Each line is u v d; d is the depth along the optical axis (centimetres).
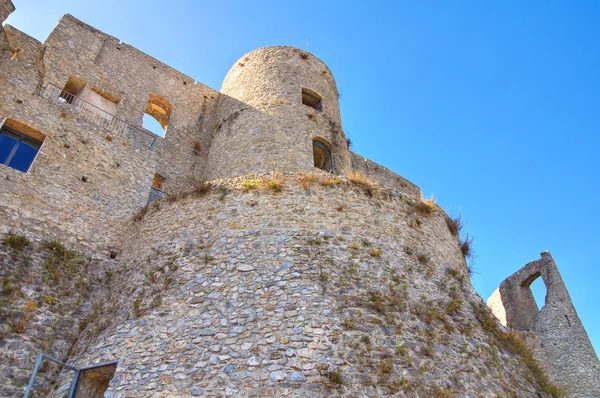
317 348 908
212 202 1296
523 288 2642
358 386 855
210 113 2206
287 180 1334
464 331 1099
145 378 881
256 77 2044
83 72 1883
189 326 968
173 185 1819
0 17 1439
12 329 977
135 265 1218
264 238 1162
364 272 1119
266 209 1249
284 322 957
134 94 1994
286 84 1975
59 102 1498
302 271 1074
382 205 1341
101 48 2016
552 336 2244
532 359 1219
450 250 1415
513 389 1020
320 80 2105
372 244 1215
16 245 1119
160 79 2153
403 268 1191
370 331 968
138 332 982
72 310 1108
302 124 1803
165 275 1113
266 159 1645
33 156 1362
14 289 1040
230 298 1016
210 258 1125
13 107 1369
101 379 980
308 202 1276
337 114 2052
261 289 1030
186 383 860
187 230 1248
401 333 991
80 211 1327
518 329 2478
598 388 2039
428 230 1382
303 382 845
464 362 1005
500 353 1117
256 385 842
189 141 2030
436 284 1212
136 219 1406
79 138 1466
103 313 1104
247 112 1889
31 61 1527
